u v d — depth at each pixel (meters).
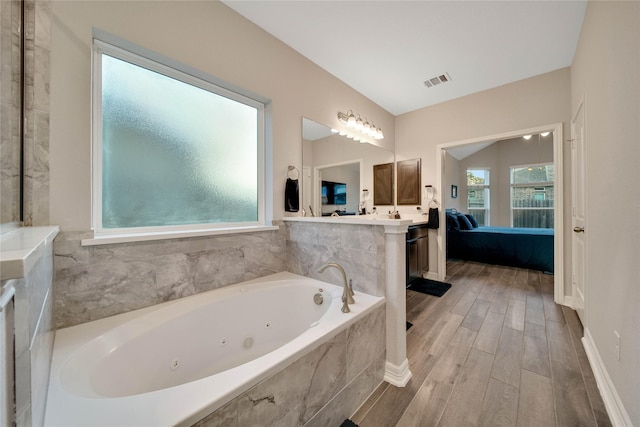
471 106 3.35
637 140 1.06
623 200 1.20
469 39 2.29
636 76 1.06
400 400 1.42
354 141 3.22
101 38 1.45
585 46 1.95
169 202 1.78
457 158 6.72
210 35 1.83
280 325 1.92
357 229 1.75
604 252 1.49
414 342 1.99
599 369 1.50
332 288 1.81
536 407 1.34
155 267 1.56
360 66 2.73
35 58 1.19
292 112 2.43
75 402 0.78
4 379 0.41
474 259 4.67
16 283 0.46
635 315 1.07
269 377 0.94
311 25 2.13
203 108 1.96
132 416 0.73
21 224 1.12
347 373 1.31
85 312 1.33
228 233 1.91
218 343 1.65
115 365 1.19
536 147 6.12
